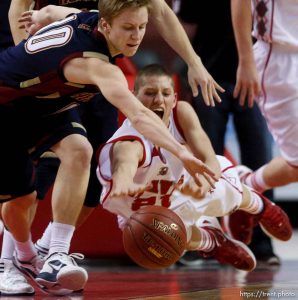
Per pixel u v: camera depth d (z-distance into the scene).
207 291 15.19
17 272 15.16
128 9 12.37
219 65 21.45
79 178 14.28
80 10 14.96
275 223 18.17
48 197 21.17
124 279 17.95
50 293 14.67
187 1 21.20
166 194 15.74
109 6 12.44
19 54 13.62
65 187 14.27
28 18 14.85
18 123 13.97
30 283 16.27
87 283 17.00
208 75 15.36
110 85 12.49
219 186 16.30
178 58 26.09
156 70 15.70
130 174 14.42
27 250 15.45
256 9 18.33
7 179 14.00
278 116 18.34
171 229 13.67
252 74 17.81
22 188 14.18
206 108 21.48
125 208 15.67
